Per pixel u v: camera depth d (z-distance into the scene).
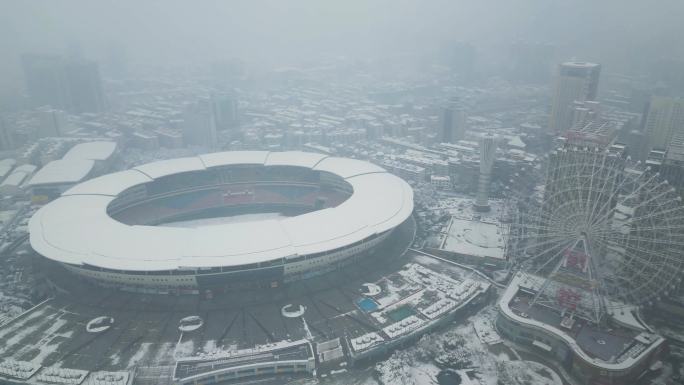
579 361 194.88
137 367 196.00
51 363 197.25
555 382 195.50
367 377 199.25
